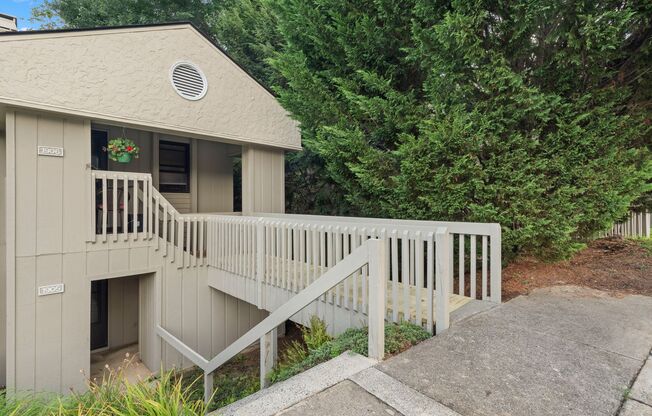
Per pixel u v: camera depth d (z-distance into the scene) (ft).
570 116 13.03
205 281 19.53
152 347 17.78
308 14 17.12
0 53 12.81
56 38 14.19
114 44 15.98
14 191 13.57
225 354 11.94
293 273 13.65
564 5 11.21
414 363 7.44
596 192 13.24
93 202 15.55
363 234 10.80
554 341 8.47
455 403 5.96
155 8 39.47
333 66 18.78
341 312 11.53
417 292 9.55
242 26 35.06
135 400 6.88
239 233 16.97
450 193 13.84
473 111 12.98
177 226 19.70
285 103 19.24
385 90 15.44
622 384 6.50
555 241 13.57
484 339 8.64
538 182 13.35
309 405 5.97
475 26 12.12
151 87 17.31
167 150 25.02
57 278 14.60
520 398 6.09
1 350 16.52
